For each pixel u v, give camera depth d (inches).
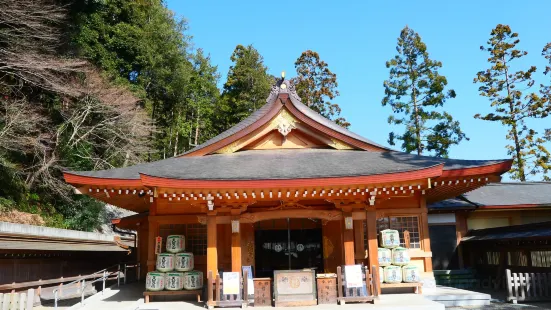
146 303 478.0
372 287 447.2
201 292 489.1
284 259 593.9
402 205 568.4
